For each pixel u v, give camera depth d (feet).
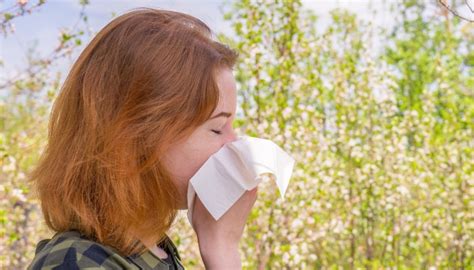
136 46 3.86
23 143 14.60
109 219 3.64
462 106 17.87
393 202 15.15
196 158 3.80
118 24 4.02
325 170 14.75
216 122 3.85
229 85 3.92
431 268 15.01
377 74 16.16
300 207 13.65
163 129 3.69
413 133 16.76
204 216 3.99
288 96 14.93
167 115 3.71
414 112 15.70
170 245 4.21
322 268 16.33
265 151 3.91
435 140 15.96
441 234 15.72
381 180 15.40
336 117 15.90
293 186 13.53
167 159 3.77
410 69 21.38
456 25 20.10
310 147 14.03
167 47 3.85
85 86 3.87
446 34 20.47
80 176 3.73
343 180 15.71
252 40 13.76
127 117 3.72
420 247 15.97
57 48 13.11
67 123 3.91
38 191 3.94
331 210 15.34
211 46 3.99
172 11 4.21
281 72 14.33
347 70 16.05
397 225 15.71
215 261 3.96
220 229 4.00
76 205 3.66
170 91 3.74
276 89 14.29
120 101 3.76
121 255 3.63
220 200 3.77
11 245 14.47
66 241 3.51
